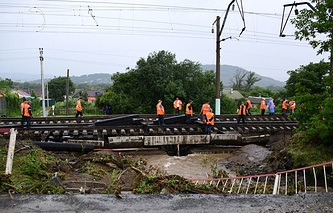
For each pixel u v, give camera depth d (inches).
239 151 568.1
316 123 387.9
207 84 1457.9
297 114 441.4
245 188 306.0
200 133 589.3
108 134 546.0
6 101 1259.8
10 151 265.7
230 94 2388.0
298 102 438.9
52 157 379.2
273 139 604.4
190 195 194.2
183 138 554.3
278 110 1330.0
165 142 545.3
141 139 537.3
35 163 307.4
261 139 602.2
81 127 548.1
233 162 496.1
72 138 527.8
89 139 534.3
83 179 318.0
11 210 162.2
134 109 1353.3
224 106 1430.9
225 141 577.3
